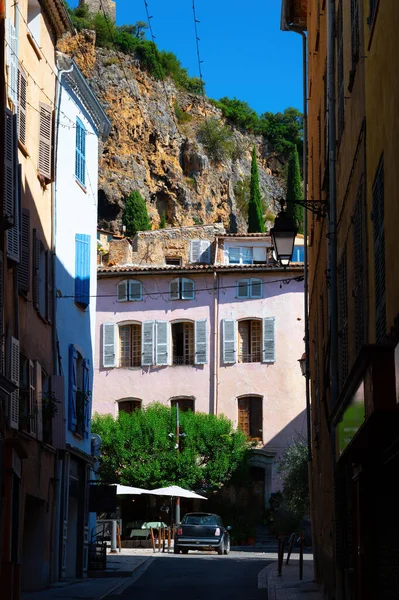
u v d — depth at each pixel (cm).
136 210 9619
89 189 2841
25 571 2172
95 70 10519
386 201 865
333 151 1452
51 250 2353
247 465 5019
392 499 1062
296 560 3334
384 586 1054
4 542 1686
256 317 5294
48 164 2303
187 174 11281
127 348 5434
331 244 1446
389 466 1001
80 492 2675
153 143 10781
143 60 11225
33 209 2183
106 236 8762
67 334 2559
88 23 11188
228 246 5603
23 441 1767
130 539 4494
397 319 768
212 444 4947
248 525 4859
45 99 2341
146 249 6247
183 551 3859
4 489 1692
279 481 5119
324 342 1728
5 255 1775
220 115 13212
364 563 1067
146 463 4888
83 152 2756
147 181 10519
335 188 1448
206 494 5012
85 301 2697
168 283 5406
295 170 9606
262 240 5591
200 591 2184
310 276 2405
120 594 2095
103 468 4891
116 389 5375
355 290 1129
